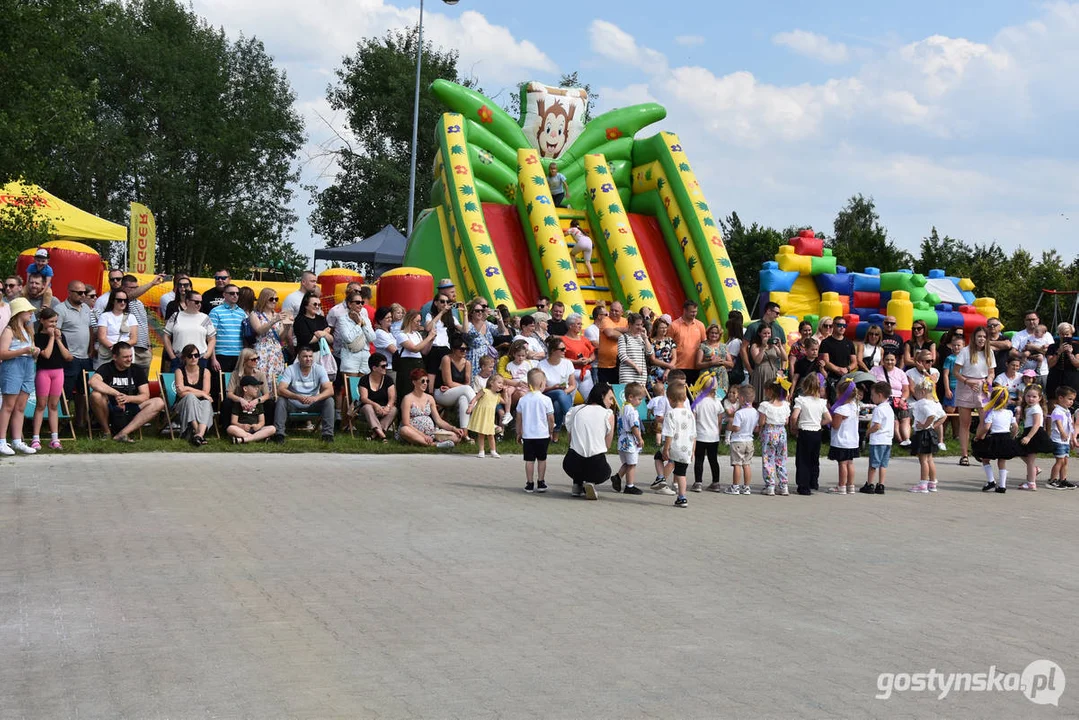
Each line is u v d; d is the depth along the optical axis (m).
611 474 12.09
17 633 6.05
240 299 15.48
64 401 13.45
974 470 16.06
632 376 16.66
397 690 5.29
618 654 5.98
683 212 23.27
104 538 8.44
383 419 15.50
